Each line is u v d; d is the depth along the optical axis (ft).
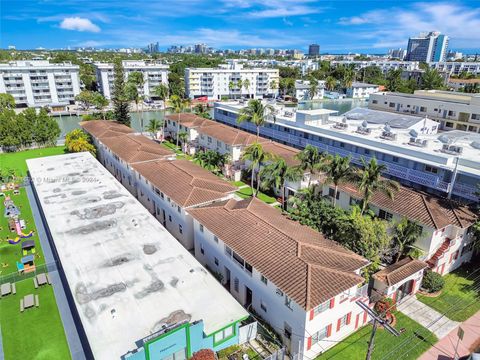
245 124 242.17
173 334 67.77
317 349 79.20
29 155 217.77
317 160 131.44
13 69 364.58
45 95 387.14
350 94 501.15
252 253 87.45
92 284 84.12
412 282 97.66
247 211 103.60
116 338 69.26
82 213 118.52
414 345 82.43
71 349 79.15
